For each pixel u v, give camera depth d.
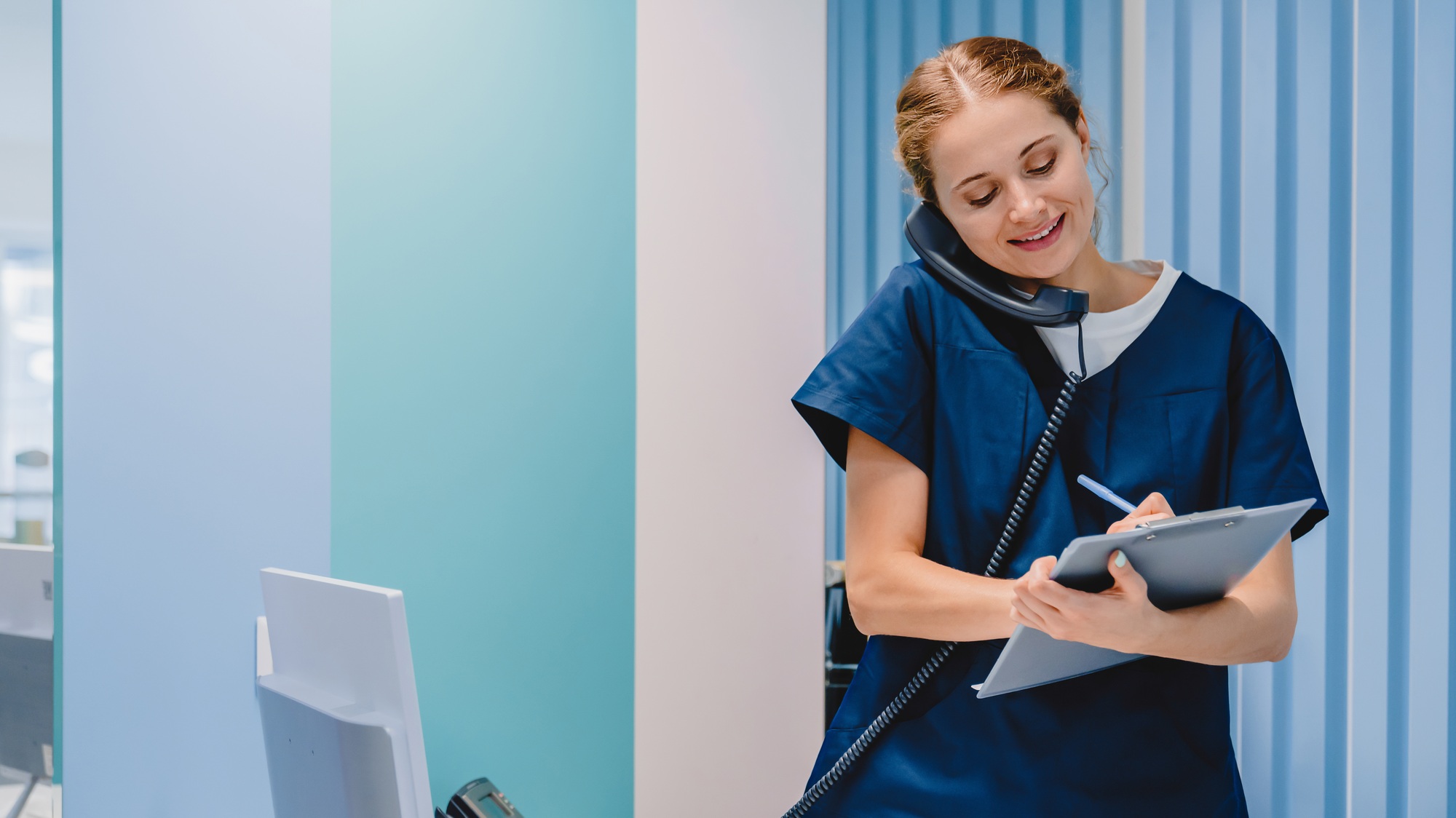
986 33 1.70
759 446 1.81
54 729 1.33
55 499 1.34
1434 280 1.54
